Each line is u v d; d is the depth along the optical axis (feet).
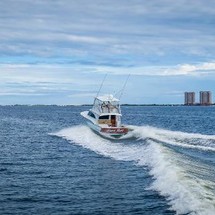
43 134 186.19
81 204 67.36
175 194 64.03
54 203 68.03
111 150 123.13
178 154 103.04
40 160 111.75
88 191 75.77
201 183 67.67
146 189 74.38
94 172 93.25
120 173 90.27
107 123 156.04
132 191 74.02
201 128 241.55
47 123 280.51
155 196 68.59
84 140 146.41
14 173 93.25
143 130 154.61
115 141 139.44
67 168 99.25
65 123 281.13
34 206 66.39
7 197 71.61
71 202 68.54
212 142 138.41
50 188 78.33
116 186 78.79
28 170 96.94
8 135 183.73
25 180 85.56
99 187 78.69
